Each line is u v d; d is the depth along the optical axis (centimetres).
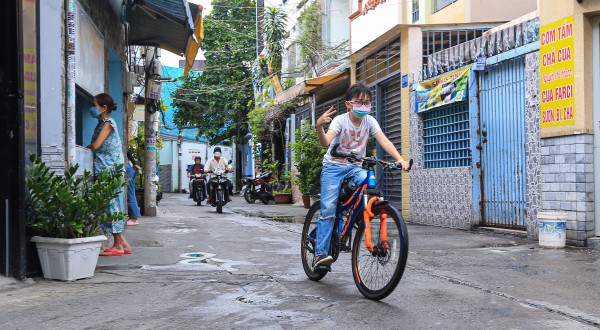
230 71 3067
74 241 528
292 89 1906
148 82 1360
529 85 870
